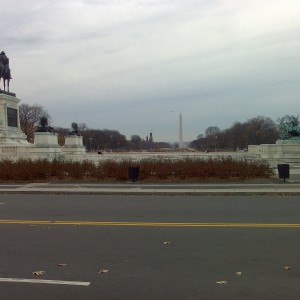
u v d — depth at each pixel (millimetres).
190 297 5961
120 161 28906
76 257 8172
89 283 6633
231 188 21641
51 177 28469
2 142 43219
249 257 8000
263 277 6801
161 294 6102
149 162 28219
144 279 6785
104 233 10438
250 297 5934
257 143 158375
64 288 6418
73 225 11617
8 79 47969
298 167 35406
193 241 9391
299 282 6539
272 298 5891
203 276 6895
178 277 6859
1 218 13031
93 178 27781
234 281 6621
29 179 28141
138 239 9680
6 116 44656
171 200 17828
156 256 8164
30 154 40750
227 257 8023
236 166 26906
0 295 6141
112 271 7238
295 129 44344
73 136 59219
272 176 27906
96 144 173250
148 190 21000
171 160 28703
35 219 12773
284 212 13680
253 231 10406
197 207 15219
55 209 15125
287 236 9789
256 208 14750
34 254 8445
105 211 14430
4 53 47562
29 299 5980
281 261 7707
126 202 17188
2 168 28312
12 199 18906
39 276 7008
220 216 12938
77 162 29016
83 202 17328
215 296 5988
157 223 11750
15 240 9734
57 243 9391
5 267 7543
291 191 19625
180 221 12062
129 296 6043
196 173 26906
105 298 5988
